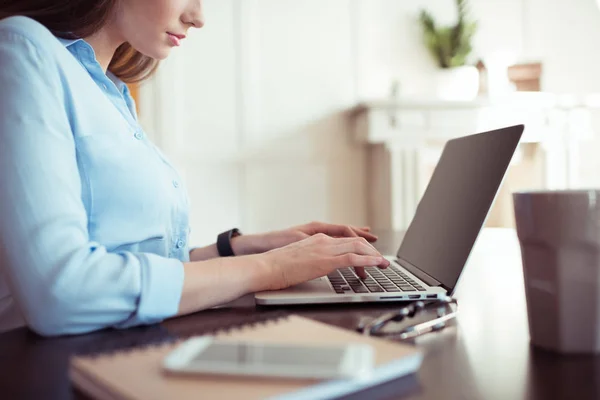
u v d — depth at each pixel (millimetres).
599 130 3334
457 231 685
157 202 702
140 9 727
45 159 531
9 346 464
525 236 420
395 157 2922
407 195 2928
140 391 291
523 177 3236
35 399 337
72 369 351
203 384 299
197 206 3045
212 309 589
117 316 512
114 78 928
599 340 405
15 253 500
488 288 702
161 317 529
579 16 3299
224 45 3027
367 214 3193
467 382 358
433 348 440
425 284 666
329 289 638
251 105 3068
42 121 548
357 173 3176
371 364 319
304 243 663
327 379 300
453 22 3193
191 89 3002
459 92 3209
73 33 732
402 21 3160
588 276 396
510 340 459
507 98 2980
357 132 3092
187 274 557
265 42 3064
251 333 399
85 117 636
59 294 488
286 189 3123
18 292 501
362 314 561
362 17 3129
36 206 509
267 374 304
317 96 3123
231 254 913
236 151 3066
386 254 1042
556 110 3064
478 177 694
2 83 551
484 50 3248
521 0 3262
